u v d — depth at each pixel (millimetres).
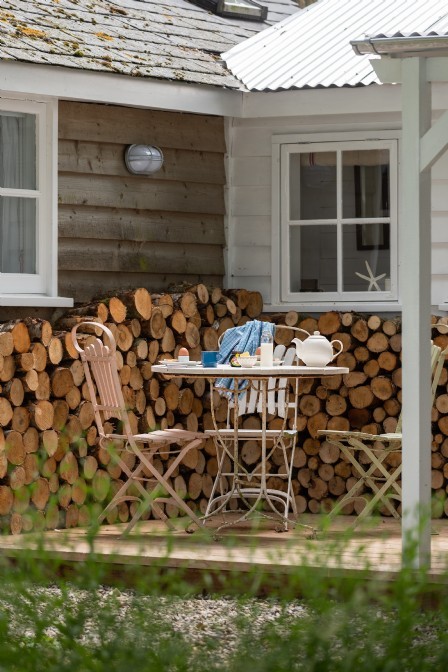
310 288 14781
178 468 13398
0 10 13453
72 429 12156
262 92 14477
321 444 13773
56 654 6117
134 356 12906
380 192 14445
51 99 13273
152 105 13867
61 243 13531
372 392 13594
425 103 9531
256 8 16969
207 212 14836
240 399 12383
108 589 9820
